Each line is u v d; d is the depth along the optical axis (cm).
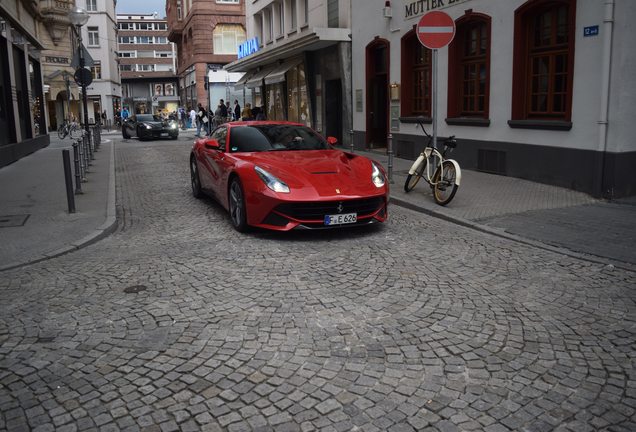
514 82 1106
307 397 327
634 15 873
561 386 337
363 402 321
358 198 696
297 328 427
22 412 317
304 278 548
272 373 357
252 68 3066
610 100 900
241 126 894
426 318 444
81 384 347
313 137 888
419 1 1412
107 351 393
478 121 1216
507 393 330
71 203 871
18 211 894
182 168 1552
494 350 386
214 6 4825
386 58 1605
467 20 1241
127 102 8606
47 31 3966
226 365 368
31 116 2123
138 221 857
